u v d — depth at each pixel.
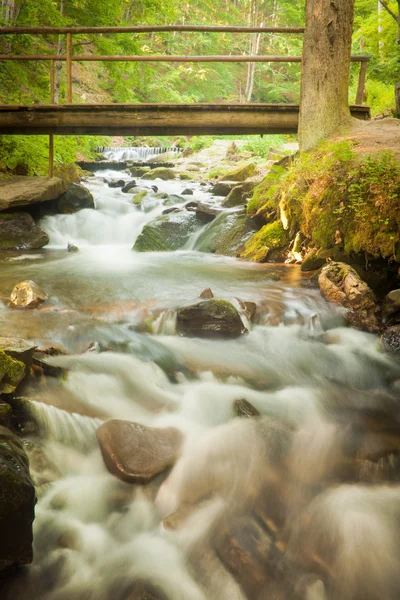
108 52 14.94
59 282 6.77
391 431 4.28
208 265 8.09
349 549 3.03
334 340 5.75
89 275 7.21
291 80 40.41
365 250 6.75
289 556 2.98
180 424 4.10
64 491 3.42
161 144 29.66
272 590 2.78
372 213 6.73
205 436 3.95
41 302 5.84
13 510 2.77
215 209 10.06
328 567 2.92
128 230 11.00
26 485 2.86
